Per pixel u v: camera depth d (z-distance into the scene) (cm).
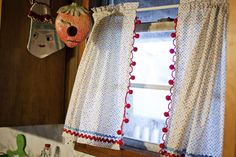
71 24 118
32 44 132
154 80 124
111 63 123
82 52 142
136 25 125
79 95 124
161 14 124
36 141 170
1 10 125
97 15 127
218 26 94
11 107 132
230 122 78
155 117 123
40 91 143
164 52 122
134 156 118
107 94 122
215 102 95
